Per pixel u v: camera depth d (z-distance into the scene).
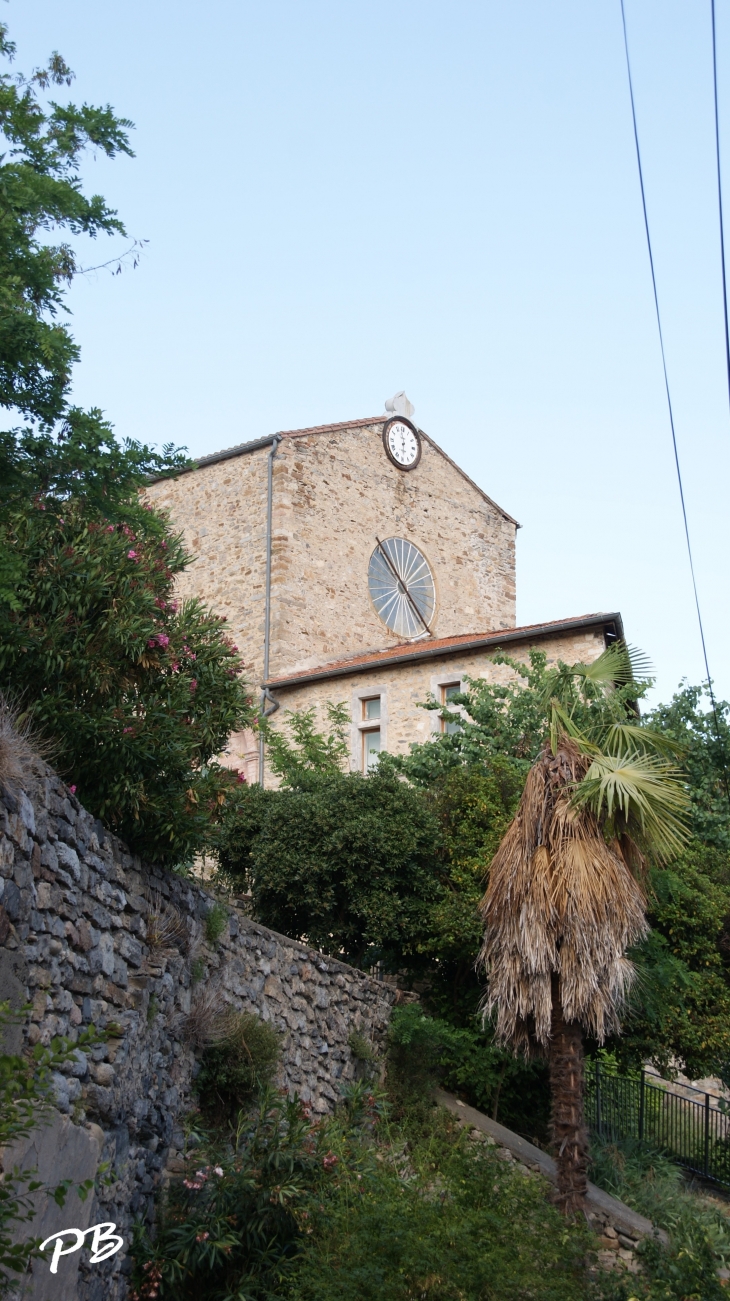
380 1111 12.29
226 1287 8.38
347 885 14.82
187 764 9.30
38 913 7.16
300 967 12.10
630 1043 14.53
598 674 12.77
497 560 30.09
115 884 8.56
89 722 8.54
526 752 16.88
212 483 26.53
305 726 21.31
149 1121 8.77
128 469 8.90
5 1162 6.30
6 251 8.55
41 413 8.67
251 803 15.77
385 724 22.12
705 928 15.74
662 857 12.45
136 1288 7.96
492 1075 13.67
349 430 26.98
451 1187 9.22
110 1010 8.21
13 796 6.84
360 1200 8.88
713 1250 10.83
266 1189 8.85
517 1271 7.95
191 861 10.48
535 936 10.52
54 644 8.60
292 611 24.55
